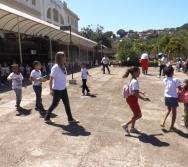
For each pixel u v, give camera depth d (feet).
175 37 163.94
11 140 16.52
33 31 75.92
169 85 18.26
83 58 151.64
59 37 95.45
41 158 13.92
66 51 114.42
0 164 13.16
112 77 57.47
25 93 34.45
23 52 71.67
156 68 97.81
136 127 19.39
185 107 19.06
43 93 34.81
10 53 63.93
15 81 24.31
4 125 19.71
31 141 16.35
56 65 19.47
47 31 80.84
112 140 16.61
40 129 18.75
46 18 140.05
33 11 119.65
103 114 23.25
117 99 30.35
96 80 51.11
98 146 15.60
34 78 23.30
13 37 69.26
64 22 180.45
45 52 84.43
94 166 13.02
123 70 83.61
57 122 20.54
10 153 14.52
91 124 20.08
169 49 168.35
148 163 13.38
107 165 13.12
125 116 22.57
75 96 32.45
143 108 25.76
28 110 24.59
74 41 113.09
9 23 61.72
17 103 24.67
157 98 31.12
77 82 47.09
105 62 66.95
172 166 13.07
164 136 17.44
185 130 18.74
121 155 14.34
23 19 58.54
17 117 22.04
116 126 19.61
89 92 35.45
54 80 19.51
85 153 14.57
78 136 17.30
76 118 21.84
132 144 15.96
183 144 16.03
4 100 29.66
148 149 15.20
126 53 115.75
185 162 13.55
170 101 18.11
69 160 13.69
